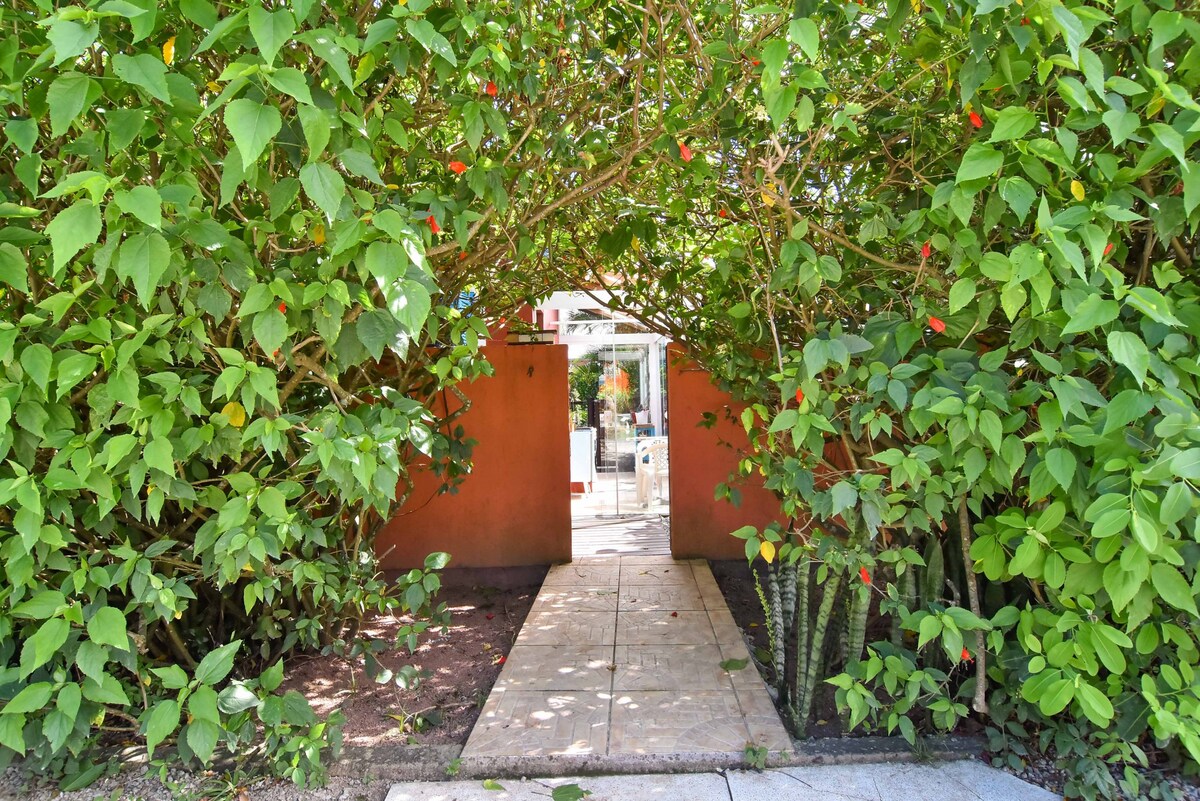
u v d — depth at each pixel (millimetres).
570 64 2797
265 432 1875
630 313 4238
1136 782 2148
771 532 2379
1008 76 1676
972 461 1887
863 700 2285
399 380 3682
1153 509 1677
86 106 1311
